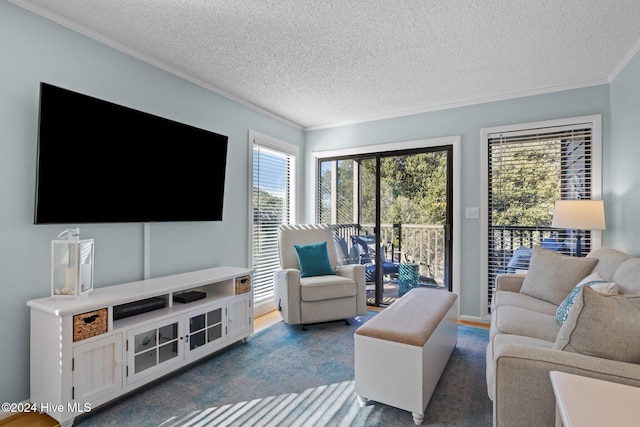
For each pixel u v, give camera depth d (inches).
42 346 70.8
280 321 138.1
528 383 44.6
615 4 75.0
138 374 79.0
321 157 178.7
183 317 90.4
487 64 105.7
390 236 161.2
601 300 44.3
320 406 75.7
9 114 72.9
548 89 124.7
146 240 100.7
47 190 74.9
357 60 103.4
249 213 142.3
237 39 91.4
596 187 116.9
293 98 137.0
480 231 136.3
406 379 69.5
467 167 139.7
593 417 28.7
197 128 112.0
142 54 99.2
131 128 91.8
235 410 74.1
